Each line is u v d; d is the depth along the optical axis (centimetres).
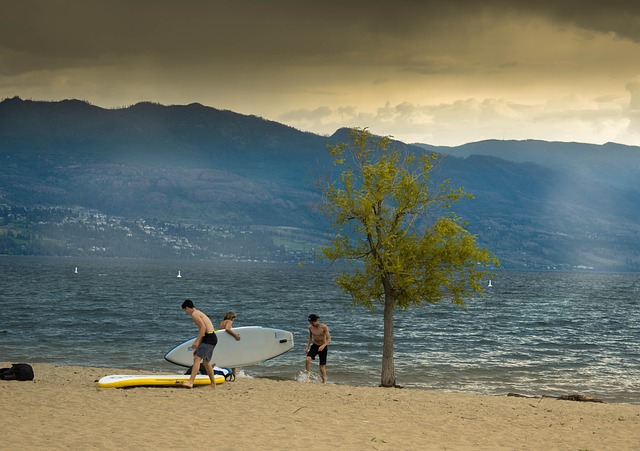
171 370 3412
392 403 1947
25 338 4706
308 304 9525
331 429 1500
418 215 2559
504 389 3131
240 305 9119
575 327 6875
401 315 7919
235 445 1300
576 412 1934
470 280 2522
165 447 1261
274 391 2094
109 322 6094
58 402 1703
